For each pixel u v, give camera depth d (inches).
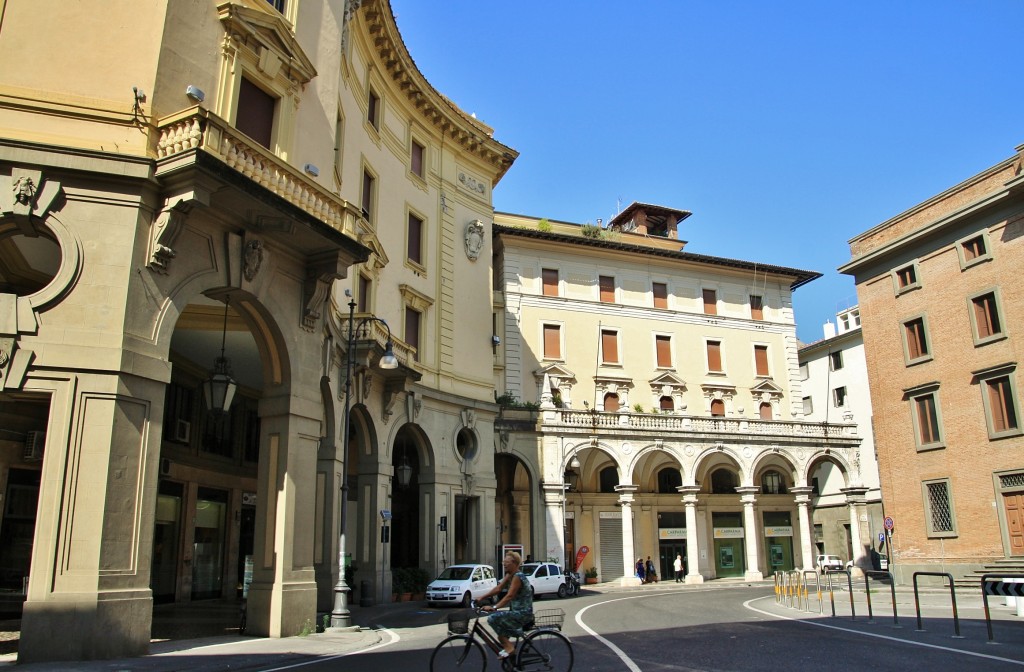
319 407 683.4
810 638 568.7
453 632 373.7
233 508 1095.6
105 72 559.2
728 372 1852.9
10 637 577.3
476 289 1401.3
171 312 541.6
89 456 486.9
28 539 727.7
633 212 2107.5
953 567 1197.7
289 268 663.1
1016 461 1127.0
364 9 1069.8
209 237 579.2
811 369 2196.1
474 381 1352.1
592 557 1631.4
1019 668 413.4
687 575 1572.3
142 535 501.4
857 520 1652.3
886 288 1374.3
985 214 1204.5
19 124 531.5
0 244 611.5
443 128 1357.0
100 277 512.1
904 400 1317.7
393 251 1171.9
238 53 640.4
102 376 498.6
